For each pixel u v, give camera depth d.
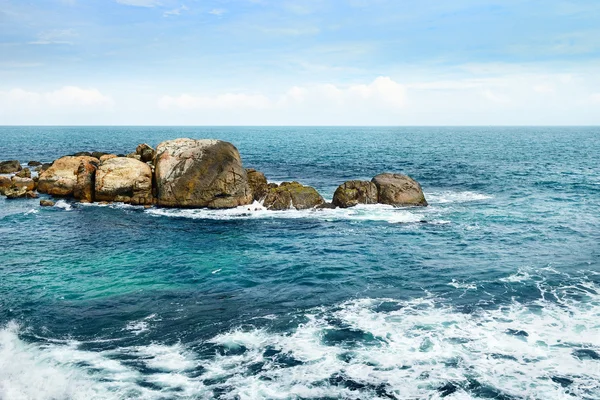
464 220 30.81
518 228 28.45
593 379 12.02
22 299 17.45
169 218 31.61
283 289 18.55
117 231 28.12
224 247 24.66
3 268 21.09
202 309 16.59
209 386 11.85
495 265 21.30
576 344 13.80
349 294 17.95
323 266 21.39
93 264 21.75
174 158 35.72
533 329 14.76
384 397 11.40
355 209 34.25
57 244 25.27
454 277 19.75
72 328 15.12
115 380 12.08
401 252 23.61
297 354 13.38
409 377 12.20
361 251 23.81
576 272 20.19
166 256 23.03
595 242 25.06
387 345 13.84
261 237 26.70
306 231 28.11
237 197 34.97
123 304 17.06
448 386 11.80
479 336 14.34
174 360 13.10
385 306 16.73
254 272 20.61
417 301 17.17
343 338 14.30
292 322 15.47
